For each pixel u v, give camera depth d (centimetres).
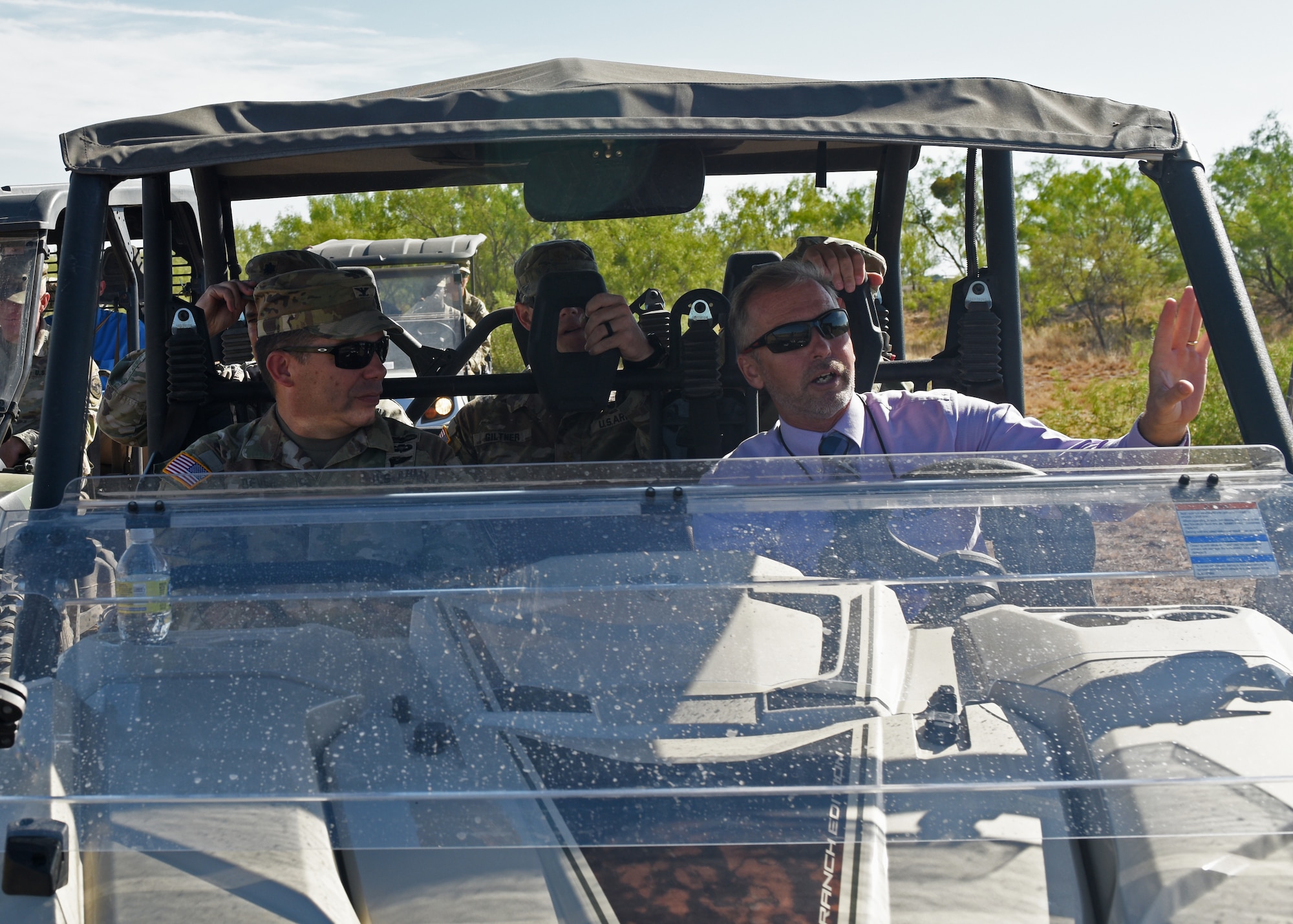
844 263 254
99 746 126
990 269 266
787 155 311
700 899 111
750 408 259
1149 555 140
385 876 117
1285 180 1284
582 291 241
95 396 408
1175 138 176
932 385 287
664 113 162
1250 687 129
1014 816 119
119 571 138
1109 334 1382
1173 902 111
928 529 142
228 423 266
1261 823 116
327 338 234
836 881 112
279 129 166
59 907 112
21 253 422
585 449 292
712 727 124
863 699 127
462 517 142
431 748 124
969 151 265
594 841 116
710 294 248
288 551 139
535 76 197
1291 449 170
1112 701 128
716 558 140
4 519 141
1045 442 237
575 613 135
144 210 254
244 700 129
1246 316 174
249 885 113
